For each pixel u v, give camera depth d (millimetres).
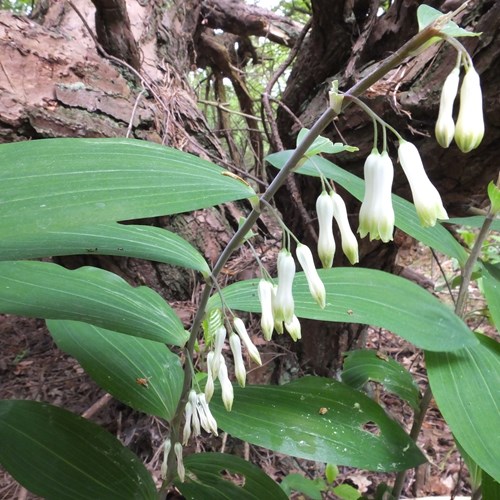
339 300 227
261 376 441
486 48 283
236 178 161
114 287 226
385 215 151
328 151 174
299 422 221
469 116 131
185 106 542
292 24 791
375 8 393
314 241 442
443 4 335
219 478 235
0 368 503
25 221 122
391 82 334
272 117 472
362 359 293
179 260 197
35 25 429
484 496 220
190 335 218
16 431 211
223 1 758
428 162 348
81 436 218
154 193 140
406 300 229
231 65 800
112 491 205
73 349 250
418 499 357
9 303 198
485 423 194
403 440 220
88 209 128
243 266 483
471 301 708
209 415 198
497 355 227
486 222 254
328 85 441
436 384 209
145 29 597
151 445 383
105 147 151
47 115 398
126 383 243
